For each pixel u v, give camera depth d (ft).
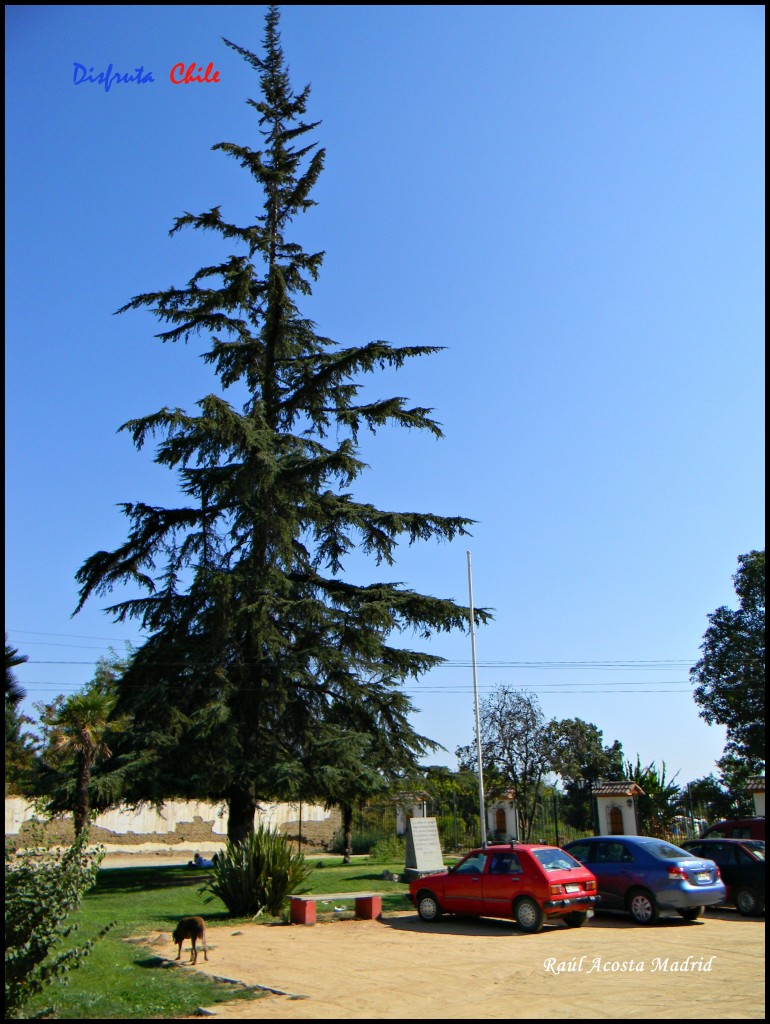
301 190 96.02
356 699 85.15
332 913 59.36
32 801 85.71
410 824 81.61
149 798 79.36
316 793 77.66
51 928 29.12
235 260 91.56
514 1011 29.86
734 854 56.75
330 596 90.27
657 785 124.98
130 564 87.25
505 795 112.68
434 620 88.28
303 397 91.61
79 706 76.07
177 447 84.07
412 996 32.65
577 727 117.08
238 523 88.33
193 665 81.82
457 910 53.11
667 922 52.65
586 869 51.90
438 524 89.66
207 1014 29.63
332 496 91.25
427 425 89.97
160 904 63.67
